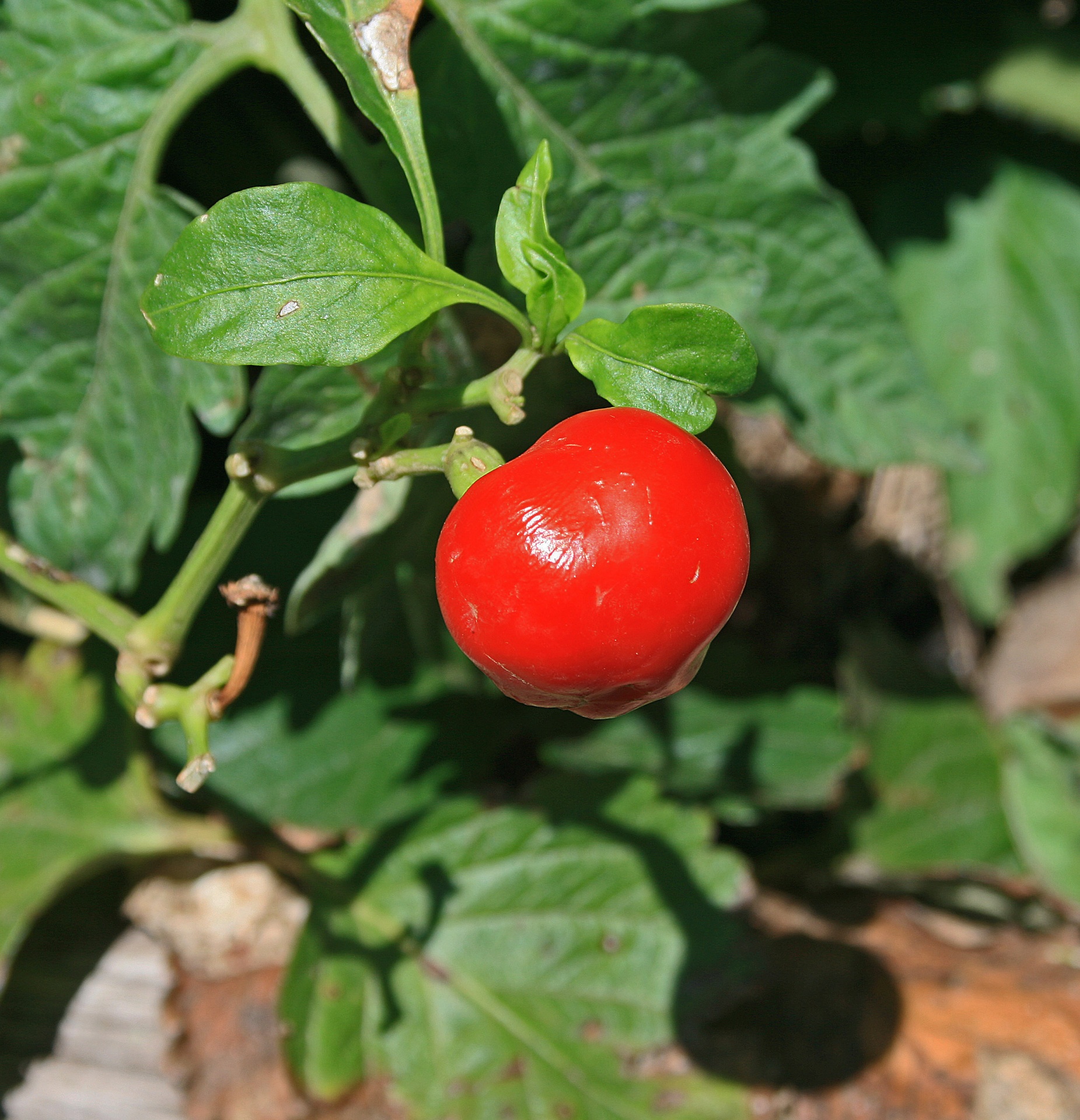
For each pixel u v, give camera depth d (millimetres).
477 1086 271
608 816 292
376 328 168
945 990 294
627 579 159
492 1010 280
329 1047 269
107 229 232
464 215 235
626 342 170
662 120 240
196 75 226
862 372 274
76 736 292
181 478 242
